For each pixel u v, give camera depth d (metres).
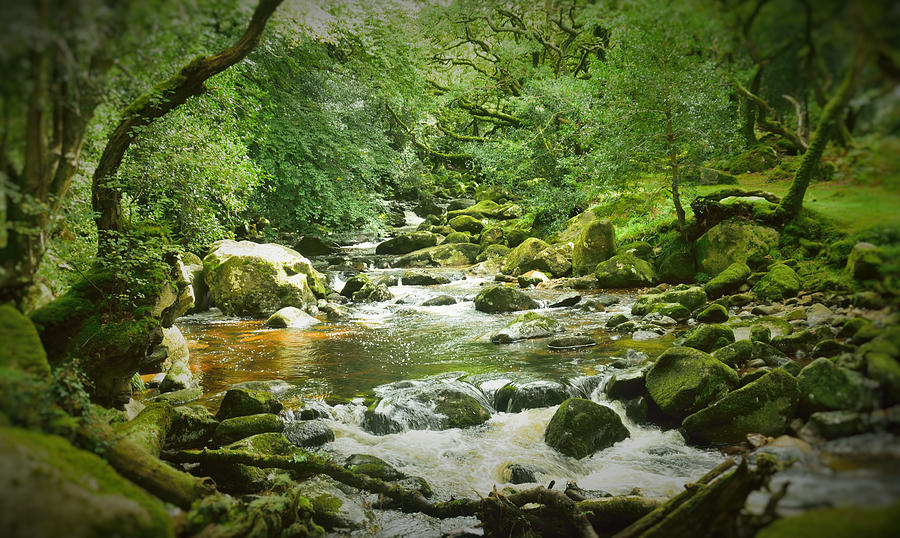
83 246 5.09
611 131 12.73
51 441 2.34
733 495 2.83
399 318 11.58
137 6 2.57
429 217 26.39
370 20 15.84
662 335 8.69
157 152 7.54
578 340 8.51
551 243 17.58
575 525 3.71
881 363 2.96
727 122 10.95
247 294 11.88
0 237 3.03
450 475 4.88
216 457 4.52
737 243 11.31
